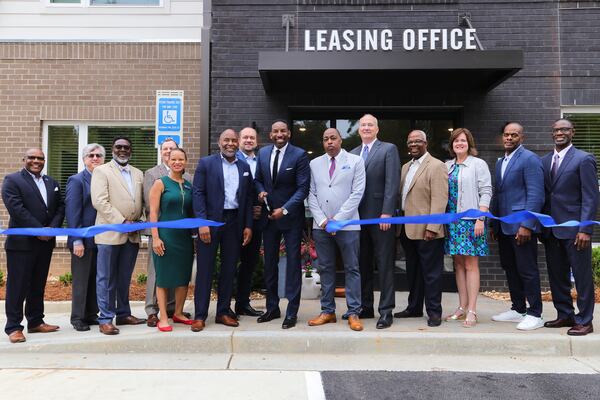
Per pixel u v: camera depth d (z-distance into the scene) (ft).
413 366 14.67
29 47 28.25
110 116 28.12
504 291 24.82
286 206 17.02
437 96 25.54
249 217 17.84
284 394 12.35
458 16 25.59
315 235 17.65
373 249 18.39
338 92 25.64
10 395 12.25
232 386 12.91
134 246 18.12
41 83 28.17
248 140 20.66
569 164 16.80
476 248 17.43
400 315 19.02
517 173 17.51
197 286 17.11
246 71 25.96
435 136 26.84
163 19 28.96
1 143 28.04
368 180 17.58
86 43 28.25
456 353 15.84
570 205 16.76
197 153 27.89
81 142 28.68
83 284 17.80
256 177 18.42
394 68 22.41
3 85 28.19
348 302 17.13
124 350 15.99
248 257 19.51
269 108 25.86
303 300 22.99
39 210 17.07
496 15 25.53
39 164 17.17
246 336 16.06
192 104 28.04
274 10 26.05
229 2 26.07
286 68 22.66
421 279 18.86
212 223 16.69
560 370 14.34
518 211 17.39
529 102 25.32
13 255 16.34
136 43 28.25
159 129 23.70
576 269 16.48
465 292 18.51
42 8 29.09
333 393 12.43
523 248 17.20
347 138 26.96
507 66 21.99
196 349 16.05
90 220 17.93
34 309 17.46
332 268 17.67
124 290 18.19
